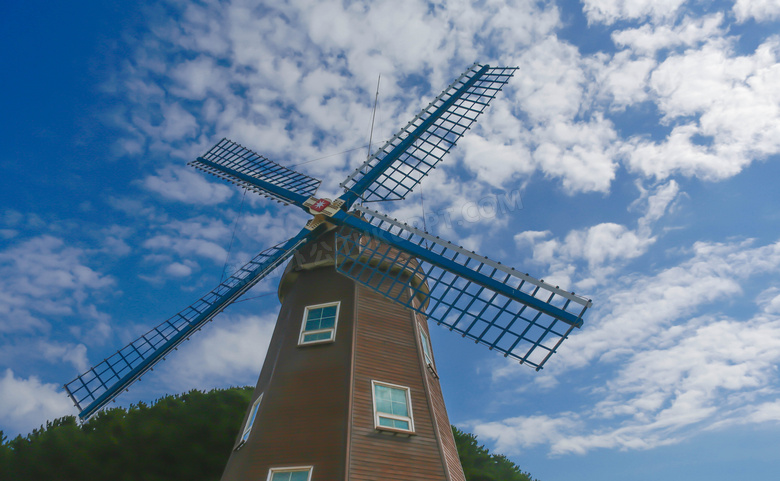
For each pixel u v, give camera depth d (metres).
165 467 27.42
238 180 24.11
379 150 22.27
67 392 17.86
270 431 14.14
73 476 25.22
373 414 14.22
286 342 16.91
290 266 19.59
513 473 35.28
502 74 25.61
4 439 26.27
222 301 19.17
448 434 16.14
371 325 16.86
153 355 18.56
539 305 15.39
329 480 12.52
